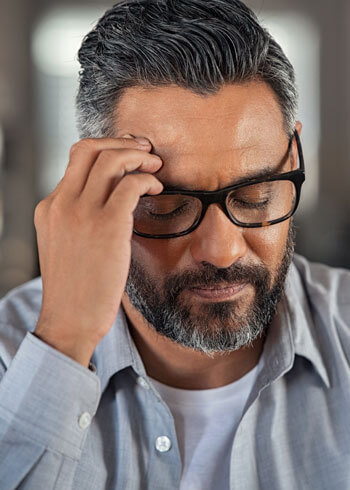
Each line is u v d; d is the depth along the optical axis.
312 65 3.85
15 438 0.84
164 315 0.88
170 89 0.83
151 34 0.85
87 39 0.94
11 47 3.84
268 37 0.88
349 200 3.80
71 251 0.85
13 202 3.66
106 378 0.99
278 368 0.98
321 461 0.95
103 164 0.83
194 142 0.83
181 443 0.98
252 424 0.98
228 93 0.83
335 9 3.81
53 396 0.84
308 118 3.87
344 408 0.99
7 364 1.01
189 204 0.84
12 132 3.80
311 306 1.12
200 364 0.98
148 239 0.87
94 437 0.97
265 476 0.95
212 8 0.86
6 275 3.48
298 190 0.88
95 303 0.84
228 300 0.86
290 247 0.94
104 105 0.90
